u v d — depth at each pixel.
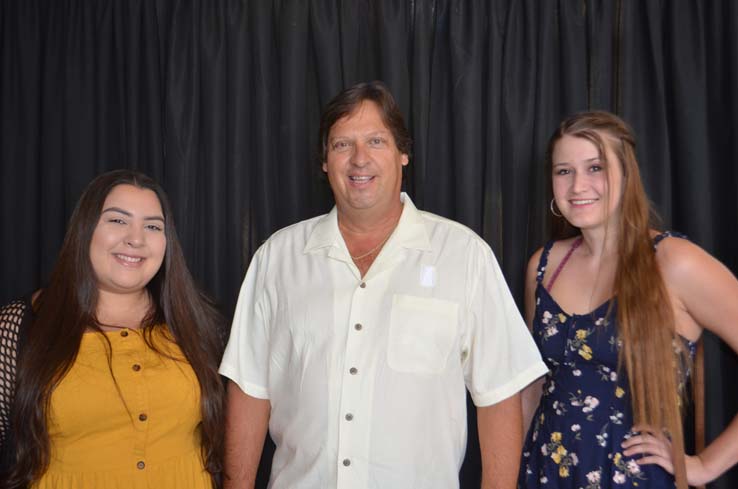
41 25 2.53
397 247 1.69
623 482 1.59
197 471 1.68
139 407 1.58
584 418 1.64
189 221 2.39
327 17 2.33
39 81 2.53
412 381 1.59
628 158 1.68
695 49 2.19
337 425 1.59
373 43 2.35
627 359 1.59
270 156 2.37
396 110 1.70
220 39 2.37
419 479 1.58
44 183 2.52
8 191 2.53
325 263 1.70
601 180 1.69
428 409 1.60
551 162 1.81
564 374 1.70
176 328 1.74
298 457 1.62
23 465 1.51
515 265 2.27
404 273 1.67
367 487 1.56
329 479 1.58
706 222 2.18
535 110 2.28
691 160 2.18
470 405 2.31
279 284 1.73
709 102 2.22
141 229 1.65
